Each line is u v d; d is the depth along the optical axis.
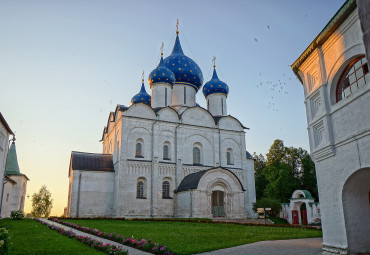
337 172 12.75
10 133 33.44
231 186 39.06
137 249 14.30
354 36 11.97
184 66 50.53
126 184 38.47
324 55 14.05
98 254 12.66
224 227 25.98
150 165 40.56
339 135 12.74
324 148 13.38
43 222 28.91
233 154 46.56
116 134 42.81
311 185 56.44
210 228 24.78
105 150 50.69
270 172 58.84
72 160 40.38
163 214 39.25
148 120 42.06
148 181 39.88
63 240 17.02
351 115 12.04
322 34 13.45
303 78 16.08
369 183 12.39
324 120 13.58
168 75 47.53
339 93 13.38
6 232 10.38
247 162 48.88
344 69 13.08
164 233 20.73
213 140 45.72
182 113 44.81
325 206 13.52
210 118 46.59
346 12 11.87
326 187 13.49
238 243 16.52
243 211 39.00
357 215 12.41
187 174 42.41
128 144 40.00
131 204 38.06
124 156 39.16
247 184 46.16
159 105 46.44
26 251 13.29
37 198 71.81
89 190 39.38
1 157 30.89
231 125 47.75
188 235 19.72
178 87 50.38
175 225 27.09
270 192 57.03
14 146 46.31
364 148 11.22
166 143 43.00
